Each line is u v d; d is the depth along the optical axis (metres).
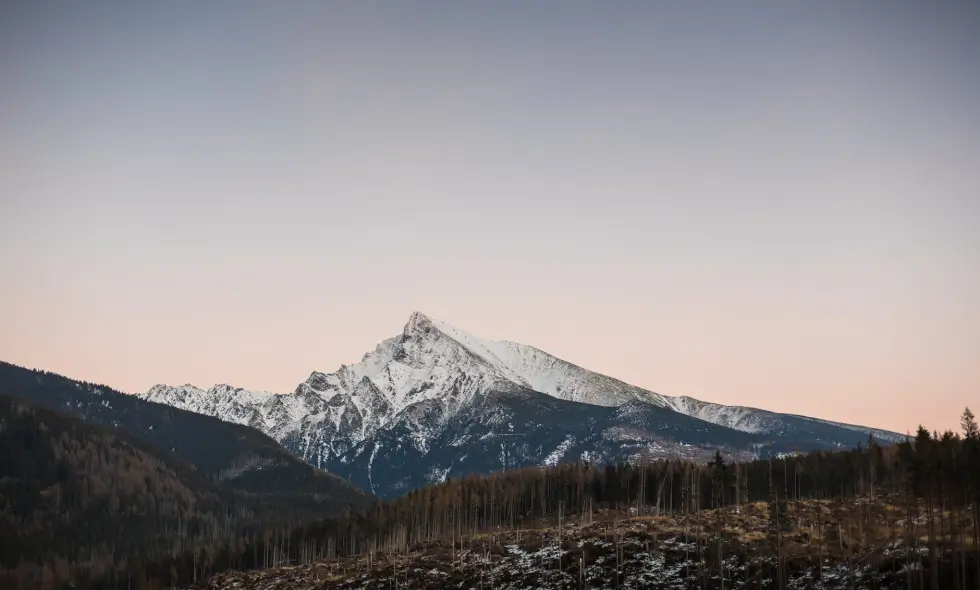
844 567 163.88
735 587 166.38
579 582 182.00
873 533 181.12
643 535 199.50
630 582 177.12
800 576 164.50
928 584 149.88
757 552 179.50
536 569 194.88
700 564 177.12
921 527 179.12
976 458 160.50
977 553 152.62
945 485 163.75
